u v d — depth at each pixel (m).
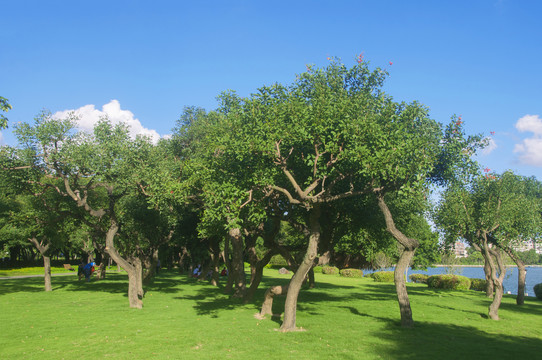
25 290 24.12
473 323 14.84
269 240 19.16
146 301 19.61
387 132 12.97
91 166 17.55
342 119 12.45
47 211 23.06
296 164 14.52
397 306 18.95
